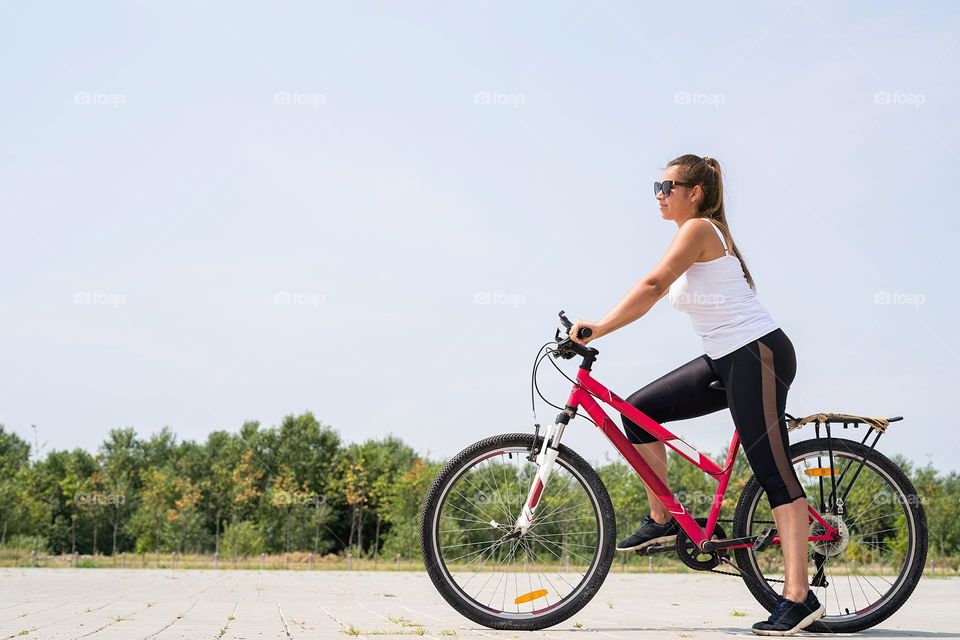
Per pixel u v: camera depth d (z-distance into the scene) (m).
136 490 66.12
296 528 56.50
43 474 63.44
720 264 3.68
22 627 3.91
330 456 64.12
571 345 3.75
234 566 29.41
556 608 3.76
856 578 3.91
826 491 3.94
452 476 3.79
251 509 60.91
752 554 3.82
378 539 59.22
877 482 3.96
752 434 3.62
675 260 3.63
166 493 55.81
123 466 66.56
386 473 57.50
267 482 63.56
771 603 3.78
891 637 3.63
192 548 53.88
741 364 3.63
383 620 4.36
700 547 3.76
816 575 3.92
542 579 3.79
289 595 7.35
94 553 58.88
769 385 3.62
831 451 3.95
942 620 4.54
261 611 5.12
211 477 64.69
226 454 65.75
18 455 67.94
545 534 3.80
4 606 5.61
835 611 3.91
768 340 3.64
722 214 3.87
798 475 3.95
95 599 6.56
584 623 4.22
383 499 53.44
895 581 3.91
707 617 4.82
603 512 3.80
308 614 4.85
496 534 3.80
